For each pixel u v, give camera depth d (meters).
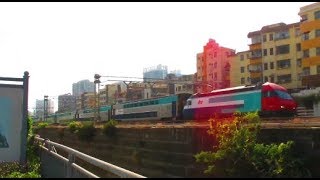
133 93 86.38
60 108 100.19
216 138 17.02
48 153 10.69
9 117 11.85
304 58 56.62
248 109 31.39
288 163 13.09
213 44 81.56
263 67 68.19
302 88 53.84
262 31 68.69
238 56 76.69
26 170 10.83
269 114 29.94
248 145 14.63
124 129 29.36
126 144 28.84
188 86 83.31
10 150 11.78
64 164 7.89
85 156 6.25
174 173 21.39
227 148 14.93
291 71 64.12
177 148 21.47
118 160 29.64
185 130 20.73
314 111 45.78
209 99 35.97
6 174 9.82
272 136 15.02
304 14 57.22
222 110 34.00
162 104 44.72
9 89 11.88
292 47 64.38
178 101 42.19
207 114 36.03
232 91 33.31
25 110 12.00
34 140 15.55
